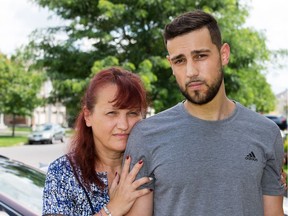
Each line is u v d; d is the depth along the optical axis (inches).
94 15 456.8
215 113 77.0
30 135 1036.5
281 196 80.8
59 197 78.7
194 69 74.4
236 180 73.3
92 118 83.0
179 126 76.7
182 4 434.3
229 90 461.7
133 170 76.5
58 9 459.8
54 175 80.2
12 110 1234.6
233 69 449.4
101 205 81.0
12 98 1209.4
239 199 73.0
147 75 413.7
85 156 82.3
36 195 113.0
